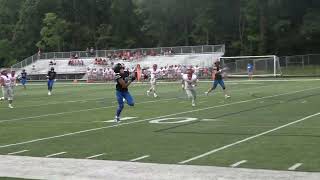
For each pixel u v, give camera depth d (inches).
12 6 5428.2
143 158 585.0
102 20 4862.2
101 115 1081.4
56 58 3759.8
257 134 746.2
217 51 3289.9
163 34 4360.2
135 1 4443.9
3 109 1309.1
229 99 1409.9
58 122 974.4
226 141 690.8
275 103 1252.5
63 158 595.2
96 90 2096.5
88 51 3673.7
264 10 3796.8
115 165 546.3
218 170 510.9
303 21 3750.0
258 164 537.0
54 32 4603.8
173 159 575.8
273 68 3002.0
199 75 2947.8
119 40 4539.9
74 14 4864.7
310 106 1151.6
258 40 3828.7
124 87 942.4
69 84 2847.0
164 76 2950.3
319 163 534.0
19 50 4936.0
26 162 572.1
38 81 3513.8
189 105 1256.8
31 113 1176.2
